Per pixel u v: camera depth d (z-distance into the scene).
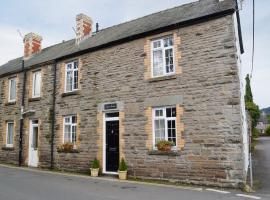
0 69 24.39
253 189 10.30
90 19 19.77
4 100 21.11
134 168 13.10
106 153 14.47
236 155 10.66
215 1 14.19
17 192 9.42
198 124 11.61
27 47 23.09
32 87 19.22
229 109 11.02
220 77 11.40
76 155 15.51
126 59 14.29
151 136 12.84
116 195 9.06
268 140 46.25
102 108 14.77
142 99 13.35
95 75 15.42
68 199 8.42
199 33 12.18
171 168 12.01
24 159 18.53
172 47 13.03
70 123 16.34
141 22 16.58
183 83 12.24
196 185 11.24
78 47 17.59
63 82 17.06
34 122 18.67
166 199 8.50
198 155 11.43
